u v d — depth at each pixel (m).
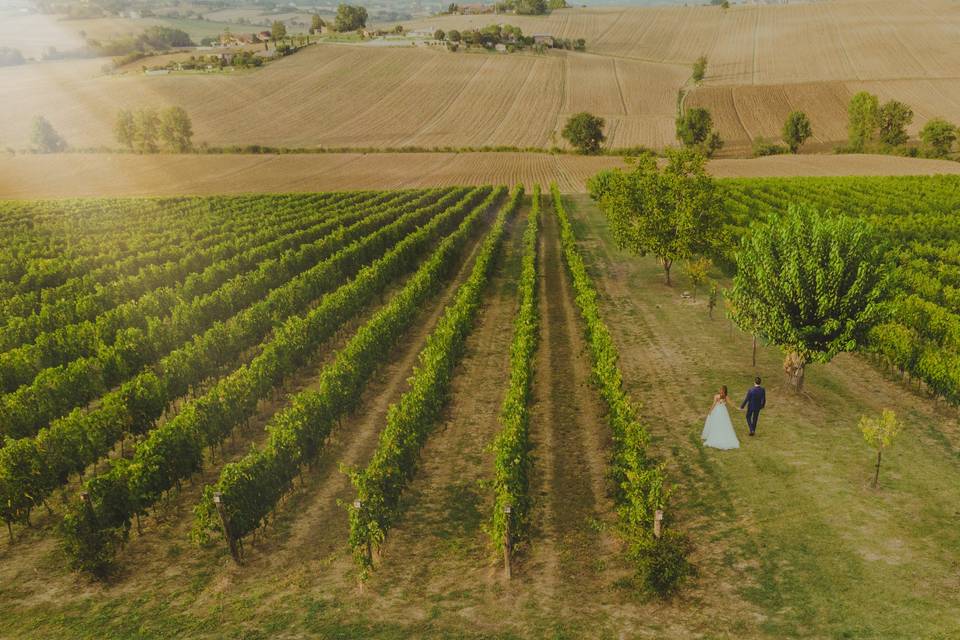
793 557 14.95
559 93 153.88
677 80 159.50
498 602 14.20
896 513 16.36
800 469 18.59
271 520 17.75
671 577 13.88
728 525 16.27
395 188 92.06
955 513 16.23
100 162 118.06
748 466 18.92
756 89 143.88
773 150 114.00
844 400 23.20
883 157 103.00
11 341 29.92
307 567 15.72
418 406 20.58
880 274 21.16
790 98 138.25
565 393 25.03
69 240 55.69
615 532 15.59
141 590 14.98
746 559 14.99
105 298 36.22
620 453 18.22
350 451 21.41
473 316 33.28
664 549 14.15
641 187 37.22
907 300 29.44
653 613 13.62
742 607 13.55
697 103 140.25
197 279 38.72
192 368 25.78
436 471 19.91
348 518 17.73
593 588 14.49
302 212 67.50
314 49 198.12
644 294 37.72
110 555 15.20
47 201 80.56
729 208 59.19
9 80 191.12
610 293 38.25
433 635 13.28
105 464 21.36
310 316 29.19
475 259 48.34
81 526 15.09
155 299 34.00
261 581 15.23
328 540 16.80
